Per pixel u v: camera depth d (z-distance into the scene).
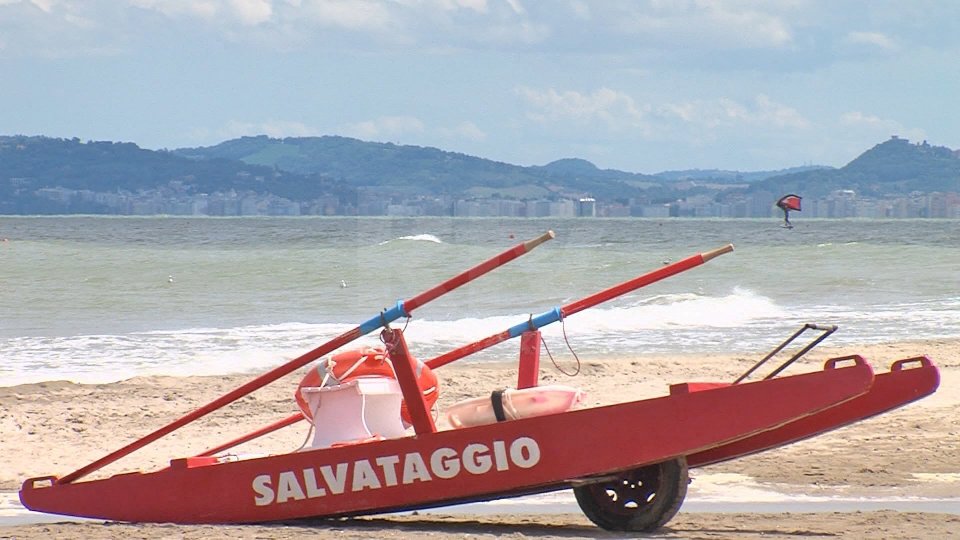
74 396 37.47
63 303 71.88
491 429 20.31
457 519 22.88
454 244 137.75
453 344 52.06
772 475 26.88
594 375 41.91
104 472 28.22
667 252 132.38
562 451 19.98
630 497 20.88
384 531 20.52
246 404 36.50
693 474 27.06
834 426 21.09
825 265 103.38
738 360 45.56
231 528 20.80
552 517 23.08
